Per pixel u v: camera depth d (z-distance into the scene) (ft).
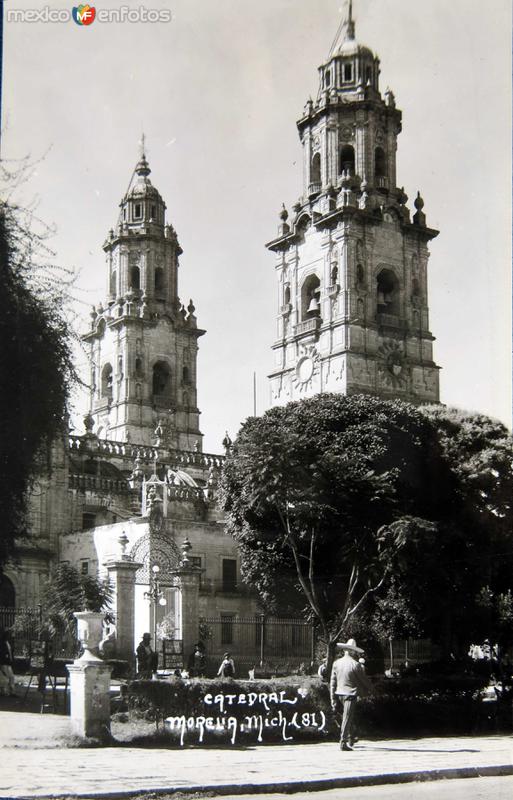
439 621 132.46
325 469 115.75
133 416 295.69
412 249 277.03
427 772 66.54
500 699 114.21
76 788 55.57
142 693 86.07
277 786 59.77
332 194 273.95
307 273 277.44
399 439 131.23
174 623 157.28
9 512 82.79
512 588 137.28
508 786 64.69
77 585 134.21
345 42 285.84
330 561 125.59
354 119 280.10
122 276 309.42
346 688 80.89
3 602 184.55
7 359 77.97
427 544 117.60
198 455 247.70
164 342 305.53
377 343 265.54
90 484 210.18
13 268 77.05
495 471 136.87
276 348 280.72
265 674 149.28
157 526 184.14
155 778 60.03
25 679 117.80
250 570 131.64
